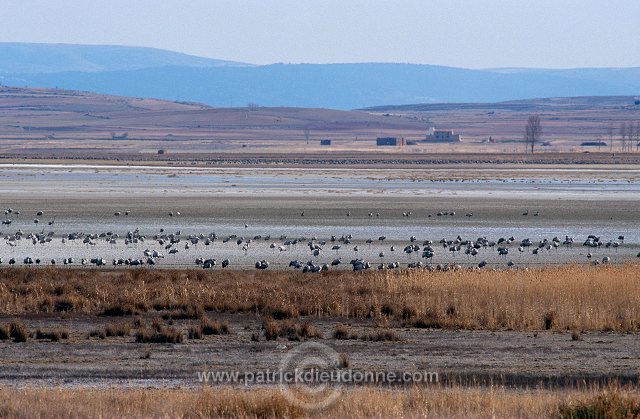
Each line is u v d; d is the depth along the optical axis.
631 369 51.66
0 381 47.41
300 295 74.44
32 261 101.12
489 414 38.91
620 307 69.06
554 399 41.03
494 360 53.69
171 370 50.38
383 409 39.69
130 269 96.00
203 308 69.94
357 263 95.50
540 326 64.69
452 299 71.62
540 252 115.50
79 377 48.59
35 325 64.31
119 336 60.50
